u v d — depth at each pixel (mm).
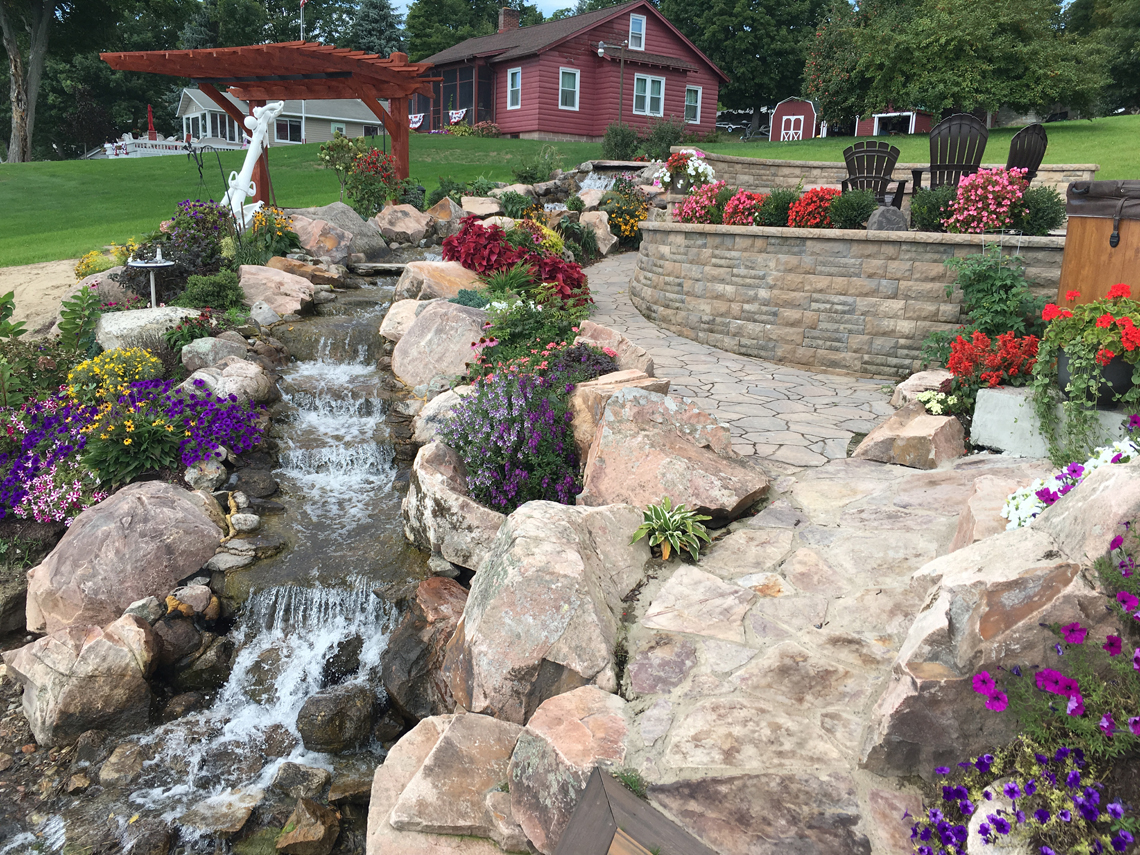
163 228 11430
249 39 51219
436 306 8844
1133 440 3998
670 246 11141
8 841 4301
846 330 9266
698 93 33344
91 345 8844
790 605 4414
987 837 2633
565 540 4492
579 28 29203
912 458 6250
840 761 3254
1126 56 31859
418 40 48625
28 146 33625
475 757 3719
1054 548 3234
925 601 3504
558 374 6816
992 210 8641
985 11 22969
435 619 5172
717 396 8297
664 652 4094
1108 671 2910
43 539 6809
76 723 5016
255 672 5438
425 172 21656
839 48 27969
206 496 6578
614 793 2967
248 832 4340
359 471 7430
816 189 9930
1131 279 5781
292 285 10422
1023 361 6492
